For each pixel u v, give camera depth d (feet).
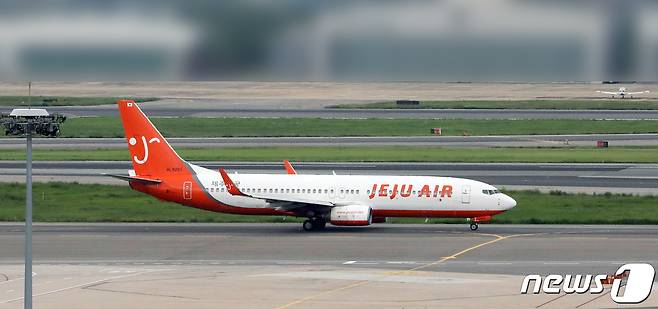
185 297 535.60
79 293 549.13
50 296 540.93
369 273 619.67
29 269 458.09
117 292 551.18
